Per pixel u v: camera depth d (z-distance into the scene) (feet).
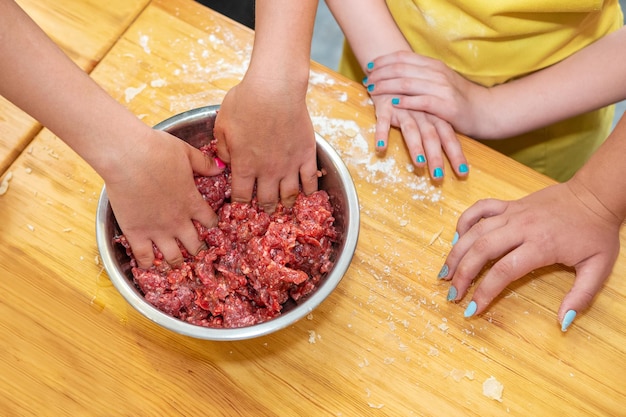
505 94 4.19
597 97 4.07
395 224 3.51
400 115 3.84
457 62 4.36
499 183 3.65
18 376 3.08
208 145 3.44
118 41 3.90
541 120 4.15
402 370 3.18
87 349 3.15
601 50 4.10
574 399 3.16
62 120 2.65
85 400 3.05
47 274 3.30
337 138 3.73
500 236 3.33
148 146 2.78
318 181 3.45
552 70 4.19
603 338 3.29
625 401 3.16
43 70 2.59
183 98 3.78
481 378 3.19
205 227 3.22
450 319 3.31
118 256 3.14
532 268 3.33
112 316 3.23
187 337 3.20
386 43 4.30
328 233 3.28
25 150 3.58
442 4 4.07
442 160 3.68
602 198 3.35
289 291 3.23
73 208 3.46
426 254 3.46
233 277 3.13
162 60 3.86
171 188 2.92
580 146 4.88
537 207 3.43
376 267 3.40
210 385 3.12
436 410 3.11
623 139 3.32
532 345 3.27
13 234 3.38
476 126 4.14
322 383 3.14
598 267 3.32
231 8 5.42
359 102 3.85
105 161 2.72
